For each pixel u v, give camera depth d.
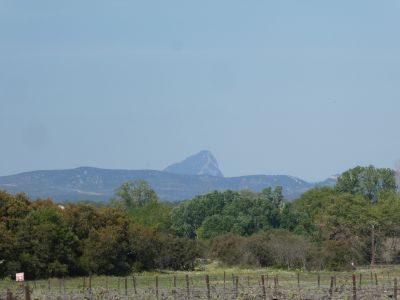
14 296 129.50
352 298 126.06
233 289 146.75
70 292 144.50
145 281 192.88
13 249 196.75
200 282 186.00
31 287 161.38
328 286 165.50
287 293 136.75
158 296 133.25
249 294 134.88
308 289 148.12
